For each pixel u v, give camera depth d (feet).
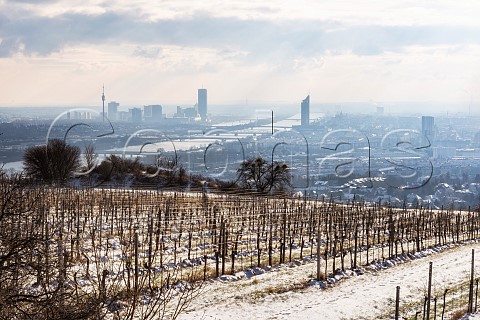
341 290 80.12
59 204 126.31
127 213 127.13
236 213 130.31
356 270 91.30
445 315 70.08
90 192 156.25
